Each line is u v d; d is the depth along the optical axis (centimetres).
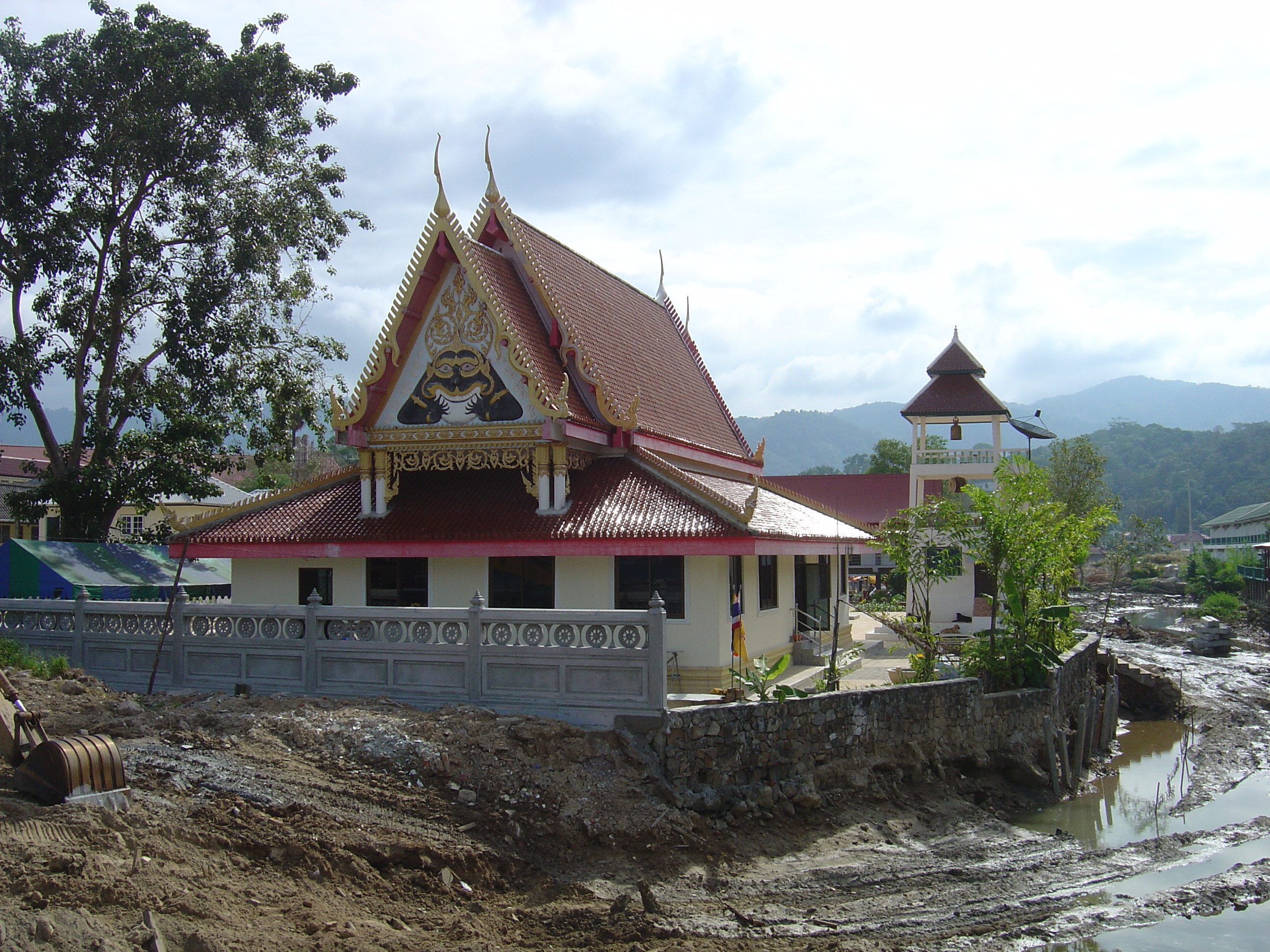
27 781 1213
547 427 2267
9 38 3500
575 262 3062
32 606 2030
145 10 3734
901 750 1989
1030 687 2402
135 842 1154
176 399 4194
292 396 4275
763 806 1691
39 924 902
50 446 3925
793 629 2992
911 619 2814
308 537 2359
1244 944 1393
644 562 2275
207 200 3791
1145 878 1669
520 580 2350
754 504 2108
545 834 1430
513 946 1187
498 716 1628
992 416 4388
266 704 1691
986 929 1407
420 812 1409
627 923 1270
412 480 2588
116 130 3628
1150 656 4691
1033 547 2411
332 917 1125
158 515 5241
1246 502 18638
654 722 1620
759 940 1283
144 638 1934
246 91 3641
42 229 3544
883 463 10088
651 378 3034
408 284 2364
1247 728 3058
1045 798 2184
